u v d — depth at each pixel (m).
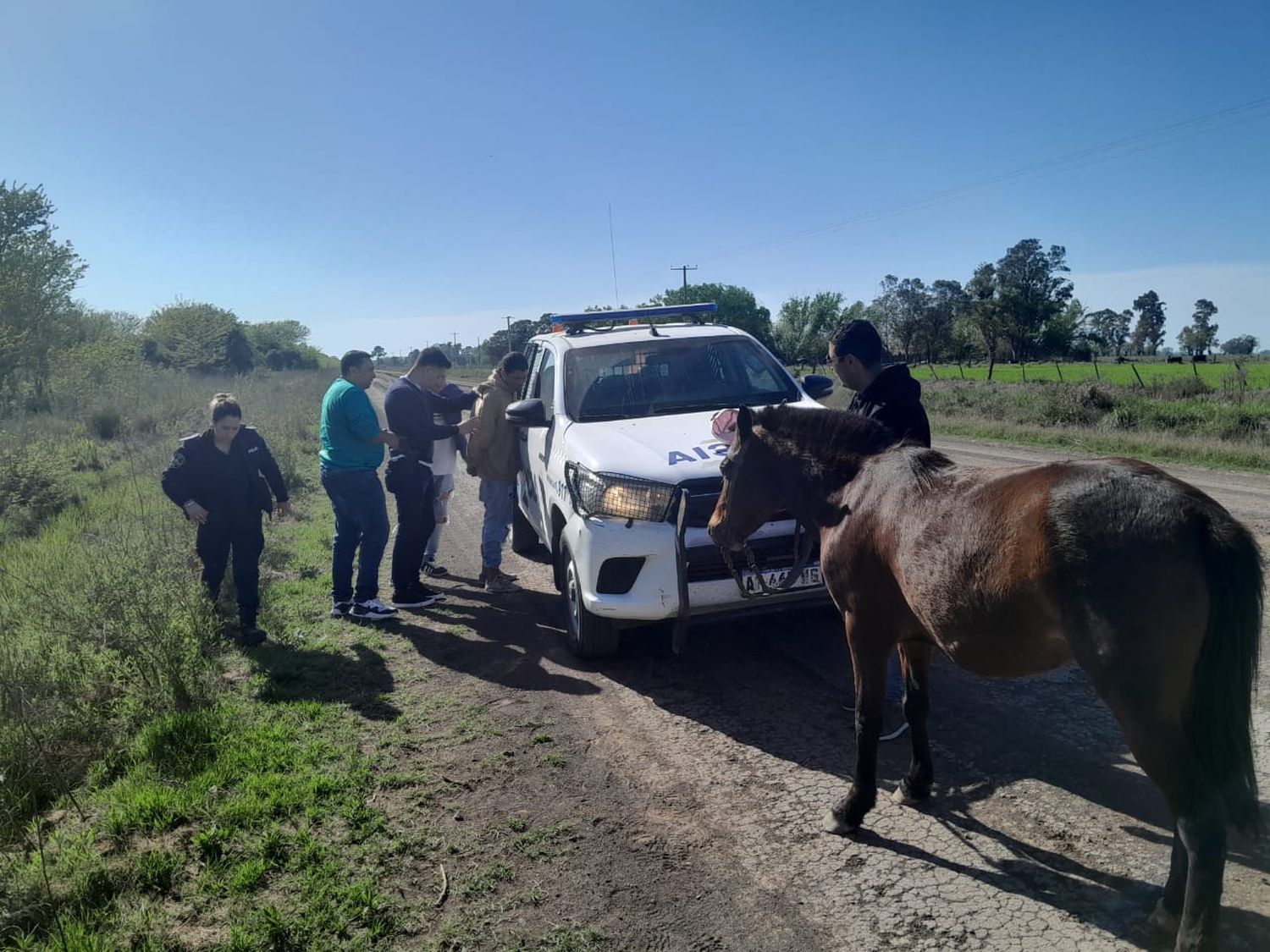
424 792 4.05
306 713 4.96
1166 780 2.32
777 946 2.87
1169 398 22.00
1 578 7.20
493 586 7.63
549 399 6.84
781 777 4.06
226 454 6.14
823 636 5.95
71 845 3.58
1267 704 4.42
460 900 3.21
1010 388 26.39
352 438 6.80
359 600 6.92
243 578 6.20
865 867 3.29
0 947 2.94
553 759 4.33
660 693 5.15
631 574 5.11
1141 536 2.36
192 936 3.03
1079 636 2.44
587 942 2.93
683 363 6.70
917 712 3.70
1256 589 2.27
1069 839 3.38
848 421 3.76
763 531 5.02
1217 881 2.25
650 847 3.52
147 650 5.14
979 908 2.99
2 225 23.25
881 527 3.29
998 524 2.70
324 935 3.02
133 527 8.52
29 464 11.30
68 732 4.55
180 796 3.92
